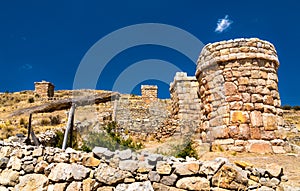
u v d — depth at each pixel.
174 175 6.48
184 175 6.45
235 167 6.50
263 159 9.38
